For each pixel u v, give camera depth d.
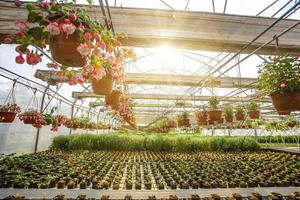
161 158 4.89
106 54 1.89
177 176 2.96
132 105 7.48
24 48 1.39
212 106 5.46
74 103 9.30
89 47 1.45
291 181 2.77
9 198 2.17
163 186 2.51
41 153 5.50
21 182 2.52
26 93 5.45
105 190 2.35
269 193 2.48
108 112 12.36
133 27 3.71
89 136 6.77
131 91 12.02
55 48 1.44
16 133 5.19
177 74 8.30
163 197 2.32
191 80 8.21
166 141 6.68
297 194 2.39
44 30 1.39
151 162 4.29
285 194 2.51
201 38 3.78
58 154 5.32
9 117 3.58
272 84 2.64
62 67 1.79
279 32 3.98
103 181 2.63
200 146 6.74
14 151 5.10
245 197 2.43
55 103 7.45
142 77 8.20
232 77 8.20
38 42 1.42
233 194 2.40
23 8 3.35
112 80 2.31
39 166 3.67
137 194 2.31
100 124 11.65
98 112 14.02
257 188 2.54
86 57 1.56
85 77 1.89
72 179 2.70
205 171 3.43
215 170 3.53
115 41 1.90
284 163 4.25
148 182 2.60
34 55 1.42
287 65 2.54
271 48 4.01
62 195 2.23
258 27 3.98
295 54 4.22
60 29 1.33
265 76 2.74
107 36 1.81
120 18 3.74
